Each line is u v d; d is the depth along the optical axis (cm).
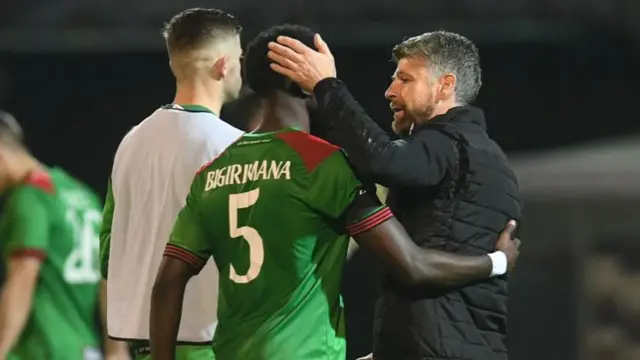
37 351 2067
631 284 3503
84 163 4356
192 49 1495
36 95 4306
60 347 2069
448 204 1324
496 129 4378
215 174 1309
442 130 1333
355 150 1265
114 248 1509
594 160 3506
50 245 2073
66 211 2086
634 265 3491
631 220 3394
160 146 1481
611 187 3362
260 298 1271
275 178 1270
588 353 3588
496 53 4319
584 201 3400
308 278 1273
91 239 2119
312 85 1293
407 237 1284
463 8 4197
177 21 1511
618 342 3553
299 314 1270
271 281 1267
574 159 3566
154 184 1480
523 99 4369
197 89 1504
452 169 1316
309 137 1284
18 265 2030
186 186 1463
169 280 1315
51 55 4247
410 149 1284
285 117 1301
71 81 4312
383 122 4238
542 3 4212
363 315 4053
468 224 1325
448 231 1320
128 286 1492
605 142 4022
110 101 4344
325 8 4175
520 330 3666
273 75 1305
